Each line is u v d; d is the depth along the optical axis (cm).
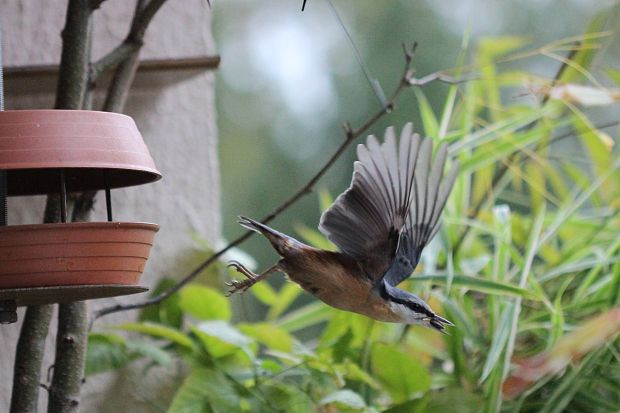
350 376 816
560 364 746
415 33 1592
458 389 796
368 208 555
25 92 820
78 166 489
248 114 1641
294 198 730
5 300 518
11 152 483
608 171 925
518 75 902
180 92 889
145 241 525
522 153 962
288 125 1628
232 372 800
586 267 878
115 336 770
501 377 773
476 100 936
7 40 816
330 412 816
